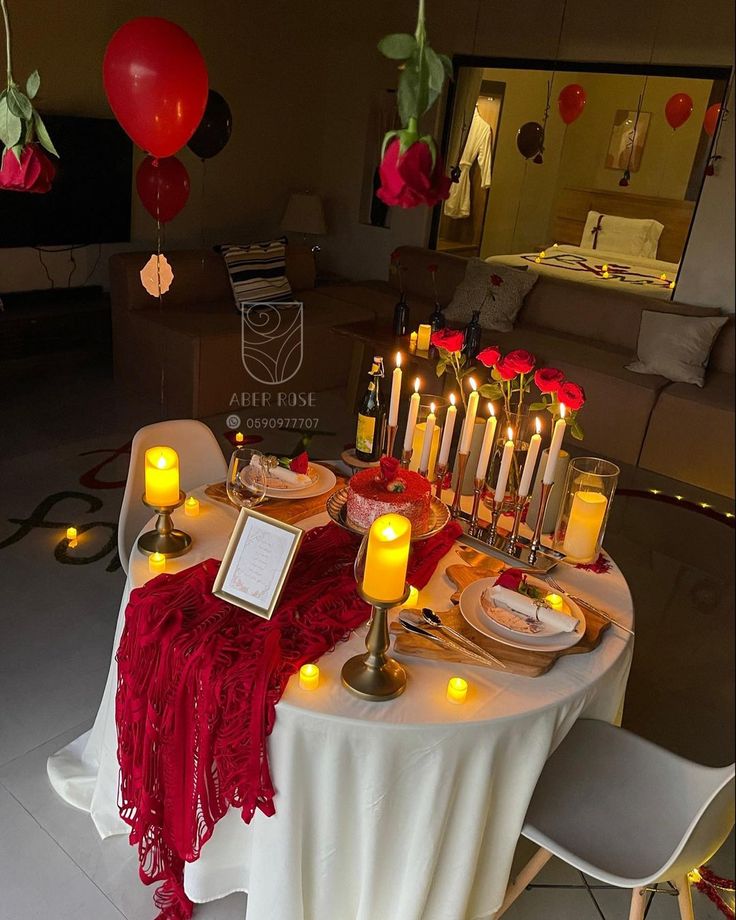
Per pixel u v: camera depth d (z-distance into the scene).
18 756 2.06
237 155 6.00
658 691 2.49
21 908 1.68
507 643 1.57
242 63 5.77
